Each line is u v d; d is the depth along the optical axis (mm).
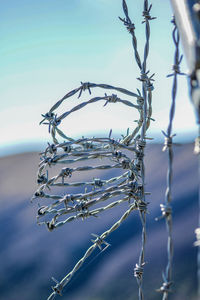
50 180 1014
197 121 465
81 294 3291
